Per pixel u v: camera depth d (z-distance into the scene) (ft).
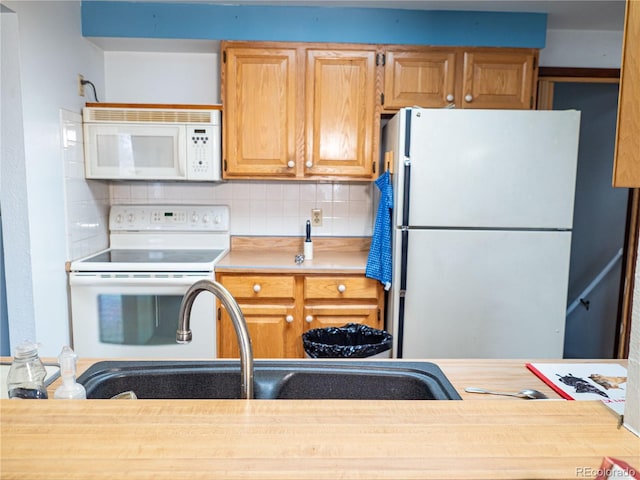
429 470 1.61
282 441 1.78
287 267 7.54
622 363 3.78
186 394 3.52
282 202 9.27
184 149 7.89
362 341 6.07
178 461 1.64
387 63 7.95
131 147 7.86
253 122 8.03
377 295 7.64
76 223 7.53
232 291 7.56
